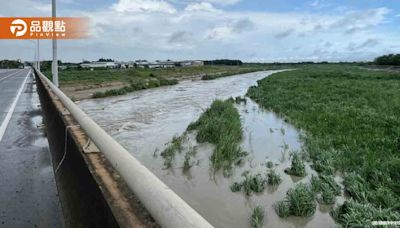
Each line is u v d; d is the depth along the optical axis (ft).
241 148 32.12
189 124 44.39
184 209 4.32
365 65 393.50
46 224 12.01
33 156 21.17
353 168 24.76
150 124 45.62
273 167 27.43
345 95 72.90
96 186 7.97
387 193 19.13
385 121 39.65
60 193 13.55
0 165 19.20
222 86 133.49
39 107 45.93
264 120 49.49
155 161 28.91
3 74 171.94
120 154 7.28
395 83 110.01
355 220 16.48
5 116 38.04
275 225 18.13
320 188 21.79
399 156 26.22
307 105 57.98
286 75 199.82
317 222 18.31
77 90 101.71
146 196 5.22
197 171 26.58
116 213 6.25
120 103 70.74
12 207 13.44
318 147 30.27
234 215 19.27
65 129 15.46
